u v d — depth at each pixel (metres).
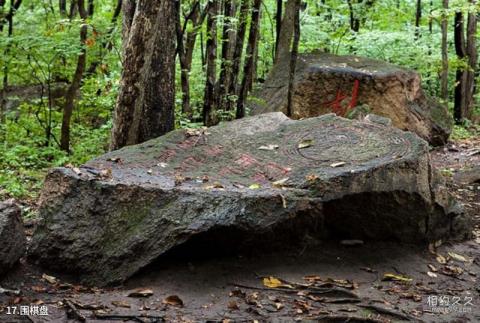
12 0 7.43
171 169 4.37
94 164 4.35
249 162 4.41
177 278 3.88
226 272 3.95
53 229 4.01
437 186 4.52
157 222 3.88
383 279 4.09
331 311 3.67
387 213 4.26
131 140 4.95
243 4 6.53
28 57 6.75
